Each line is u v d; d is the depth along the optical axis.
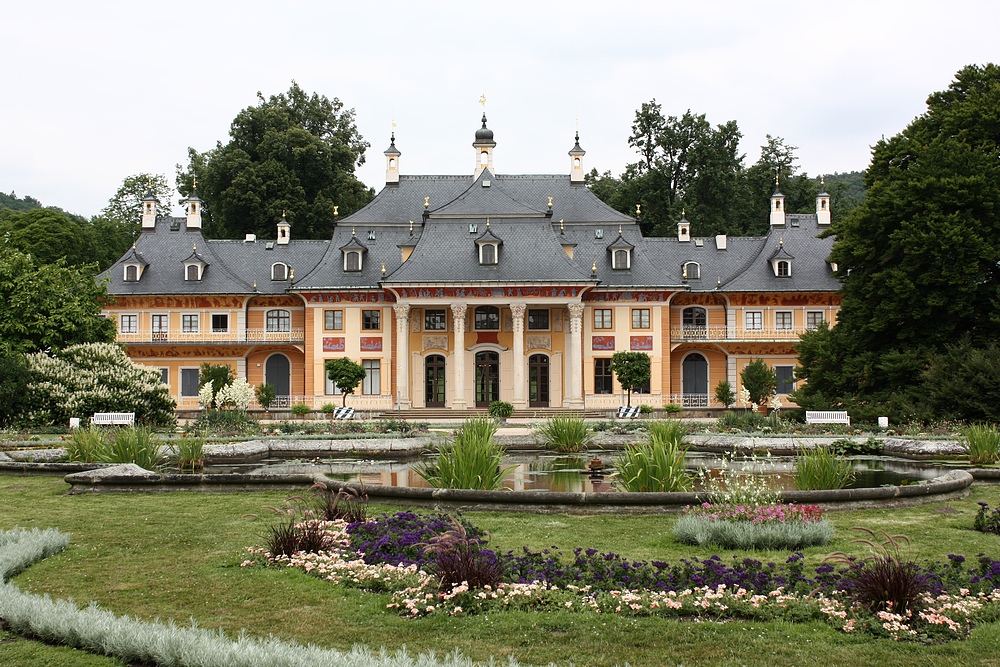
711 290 65.62
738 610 10.30
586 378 63.44
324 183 87.19
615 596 10.78
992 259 40.06
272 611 10.80
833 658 9.05
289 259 69.12
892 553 12.73
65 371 38.88
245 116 87.12
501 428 44.62
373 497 18.69
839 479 18.89
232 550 14.14
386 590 11.56
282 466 26.86
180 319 66.81
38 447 30.48
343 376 60.00
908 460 26.75
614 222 68.25
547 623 10.09
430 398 63.62
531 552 13.54
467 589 10.94
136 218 100.69
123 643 9.15
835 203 94.25
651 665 8.92
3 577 11.98
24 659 9.16
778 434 35.62
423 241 62.94
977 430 26.06
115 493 20.53
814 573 12.16
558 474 24.50
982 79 46.53
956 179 41.03
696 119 94.38
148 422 40.00
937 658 9.02
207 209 92.62
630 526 15.97
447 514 14.57
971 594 10.73
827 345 43.66
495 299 61.16
